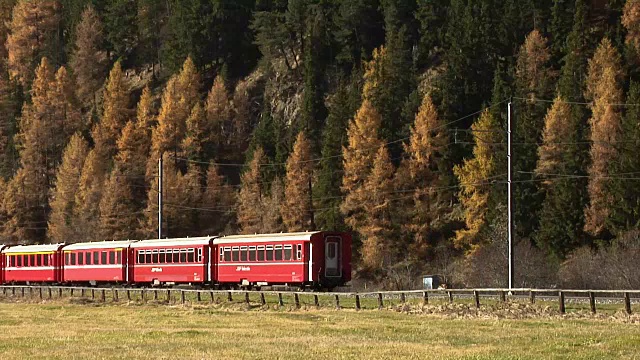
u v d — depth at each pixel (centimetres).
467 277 9556
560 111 11069
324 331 4256
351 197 11850
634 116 10444
